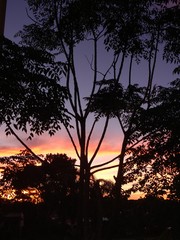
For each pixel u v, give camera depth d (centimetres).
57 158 1978
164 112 1441
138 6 1452
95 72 1528
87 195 1440
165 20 1459
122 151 1552
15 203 3569
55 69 984
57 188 2314
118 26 1452
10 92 920
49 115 991
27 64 969
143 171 1602
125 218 2803
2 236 3306
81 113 1469
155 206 2000
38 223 3644
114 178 1564
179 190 1650
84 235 1417
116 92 1492
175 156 1456
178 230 1986
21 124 998
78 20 1458
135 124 1559
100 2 1419
